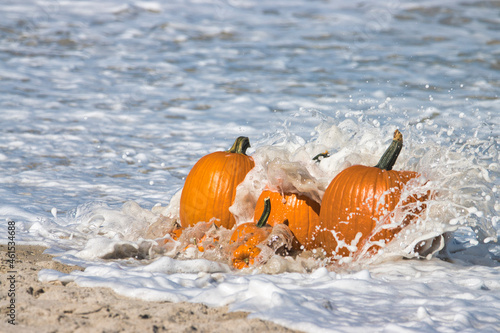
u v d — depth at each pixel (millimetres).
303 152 18594
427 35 95125
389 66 71312
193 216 18031
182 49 82625
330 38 93250
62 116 46125
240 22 106375
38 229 19516
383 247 16078
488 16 111062
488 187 17000
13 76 62125
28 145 36719
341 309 12094
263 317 11336
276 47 84750
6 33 87875
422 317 11688
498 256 18766
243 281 13344
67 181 28938
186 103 52688
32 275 14164
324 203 16734
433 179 16844
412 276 15164
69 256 16453
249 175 17641
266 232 16188
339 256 16375
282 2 130875
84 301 12203
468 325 11375
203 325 11000
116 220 19797
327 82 61875
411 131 19797
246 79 63781
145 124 44594
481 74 65125
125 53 78938
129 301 12297
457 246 18797
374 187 16078
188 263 15125
